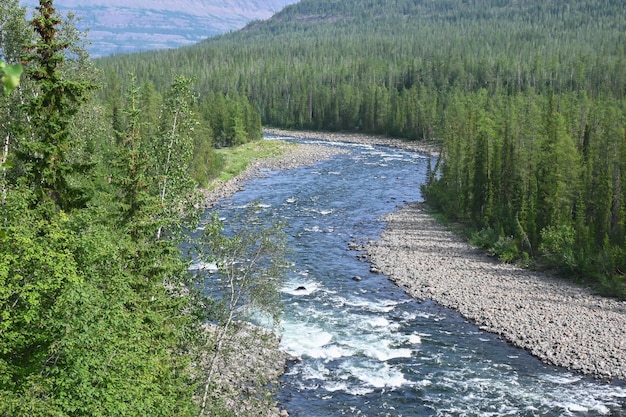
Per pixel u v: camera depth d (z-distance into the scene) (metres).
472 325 44.84
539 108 111.38
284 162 126.69
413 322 45.06
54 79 27.44
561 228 60.91
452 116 124.69
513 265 60.06
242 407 29.00
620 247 56.56
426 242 68.56
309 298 49.41
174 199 28.55
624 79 173.75
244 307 25.08
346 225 75.75
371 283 53.94
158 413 19.62
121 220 25.78
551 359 38.88
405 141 173.50
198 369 24.67
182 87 29.84
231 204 85.31
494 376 36.66
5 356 18.62
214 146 145.25
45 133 27.05
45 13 27.39
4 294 17.73
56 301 18.17
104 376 17.91
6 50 38.44
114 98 98.06
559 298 50.12
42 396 17.00
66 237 20.61
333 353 39.28
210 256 25.12
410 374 36.75
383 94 190.50
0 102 35.59
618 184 71.44
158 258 25.75
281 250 24.86
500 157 77.06
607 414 32.16
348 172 116.50
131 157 26.11
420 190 95.19
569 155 70.38
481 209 75.56
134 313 21.11
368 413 32.12
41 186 26.27
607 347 40.34
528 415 32.06
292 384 35.06
